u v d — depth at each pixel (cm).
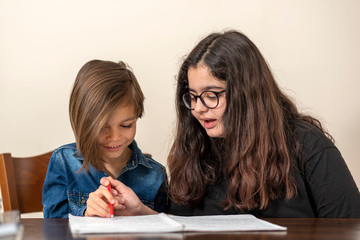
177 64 210
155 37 212
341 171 114
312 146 117
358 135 220
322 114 219
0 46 207
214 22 214
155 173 141
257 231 84
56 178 133
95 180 134
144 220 95
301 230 86
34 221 101
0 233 68
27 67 208
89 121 119
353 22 221
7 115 207
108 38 210
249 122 115
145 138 210
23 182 143
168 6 212
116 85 120
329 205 113
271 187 115
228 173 120
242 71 115
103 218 100
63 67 209
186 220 97
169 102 211
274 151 116
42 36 209
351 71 220
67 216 130
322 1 219
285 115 124
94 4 210
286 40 217
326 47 219
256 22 216
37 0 209
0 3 207
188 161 125
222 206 124
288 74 217
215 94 113
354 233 83
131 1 211
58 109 209
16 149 208
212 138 126
